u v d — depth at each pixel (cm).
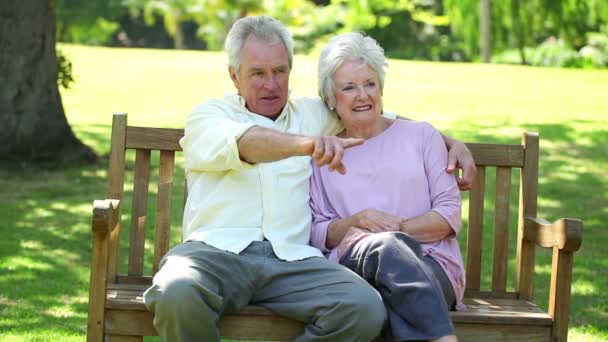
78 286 621
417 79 1617
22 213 804
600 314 580
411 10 3331
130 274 429
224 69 1692
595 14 2477
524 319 380
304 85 1514
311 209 413
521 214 429
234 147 370
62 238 737
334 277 370
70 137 997
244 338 377
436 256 396
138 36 4294
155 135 432
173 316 353
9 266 659
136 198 432
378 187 409
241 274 377
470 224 436
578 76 1733
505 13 2608
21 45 962
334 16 3447
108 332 375
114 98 1402
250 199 394
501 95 1464
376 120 418
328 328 362
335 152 339
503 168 436
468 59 3238
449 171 407
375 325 359
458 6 2794
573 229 375
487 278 657
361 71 408
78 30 3831
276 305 373
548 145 1102
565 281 382
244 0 3747
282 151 355
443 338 351
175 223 781
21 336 516
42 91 974
